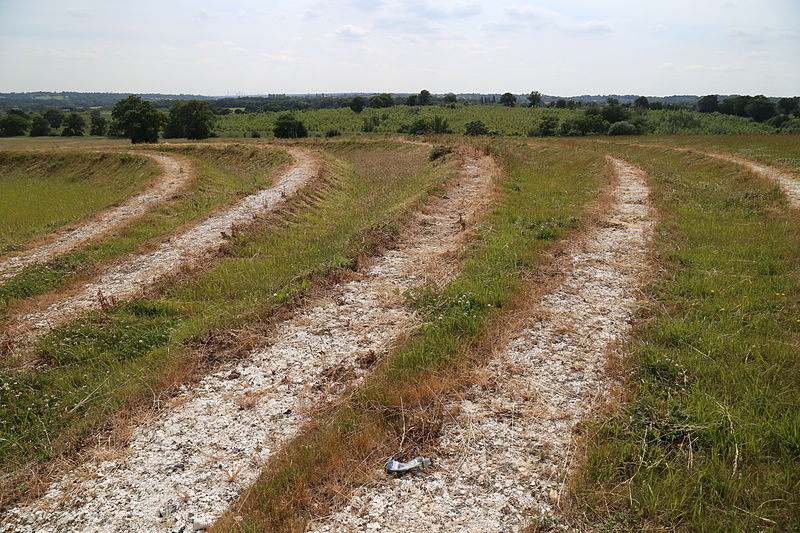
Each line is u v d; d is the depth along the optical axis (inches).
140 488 167.3
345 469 164.1
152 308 327.0
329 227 525.7
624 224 448.8
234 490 163.5
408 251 398.3
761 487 142.3
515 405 194.1
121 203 712.4
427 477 161.0
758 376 194.9
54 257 457.1
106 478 173.3
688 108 4795.8
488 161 838.5
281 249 453.4
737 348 215.2
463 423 186.1
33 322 327.0
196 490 164.6
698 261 334.0
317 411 200.7
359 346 251.3
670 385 196.5
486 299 275.7
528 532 136.8
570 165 1088.8
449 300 280.2
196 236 515.5
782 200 522.6
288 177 863.1
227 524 145.5
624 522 136.3
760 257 335.9
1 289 375.9
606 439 169.8
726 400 179.9
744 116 4224.9
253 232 504.1
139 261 441.4
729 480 143.7
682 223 443.5
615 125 2704.2
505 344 238.1
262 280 365.4
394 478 161.3
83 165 1301.7
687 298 277.6
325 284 332.8
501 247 370.3
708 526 131.9
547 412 189.0
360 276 345.1
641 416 175.9
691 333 230.1
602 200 557.9
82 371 256.4
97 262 437.7
